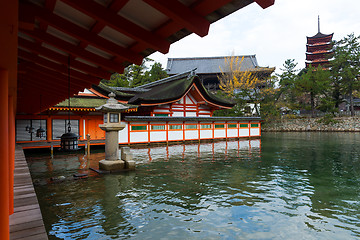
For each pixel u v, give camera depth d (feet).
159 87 115.44
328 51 196.34
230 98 139.23
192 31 7.59
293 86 159.63
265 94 148.05
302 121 164.45
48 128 69.41
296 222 19.62
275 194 27.02
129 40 10.34
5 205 7.90
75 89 23.26
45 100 33.96
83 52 13.00
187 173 37.91
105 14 8.13
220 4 6.51
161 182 32.32
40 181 32.50
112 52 11.12
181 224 19.24
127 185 30.76
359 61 144.97
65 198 25.54
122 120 75.56
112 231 17.98
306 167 43.06
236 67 154.61
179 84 101.60
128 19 8.59
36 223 13.91
